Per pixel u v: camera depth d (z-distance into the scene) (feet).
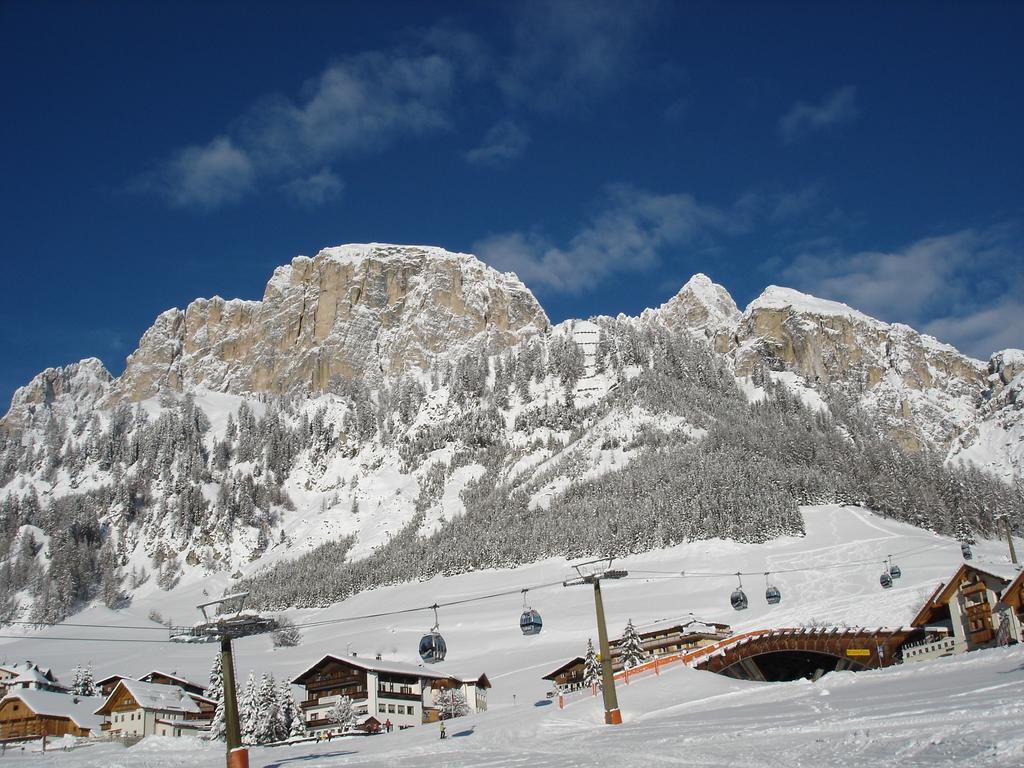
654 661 242.37
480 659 479.82
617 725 159.43
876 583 495.82
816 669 319.06
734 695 180.75
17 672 444.55
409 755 149.18
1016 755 69.15
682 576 594.24
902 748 80.79
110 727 347.77
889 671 178.19
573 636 497.05
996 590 236.43
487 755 131.75
